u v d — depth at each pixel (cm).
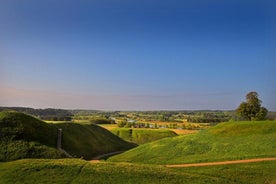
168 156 6981
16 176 3922
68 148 7919
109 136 12644
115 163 4753
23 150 5947
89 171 4178
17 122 6969
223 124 8669
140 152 7875
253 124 8062
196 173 4925
